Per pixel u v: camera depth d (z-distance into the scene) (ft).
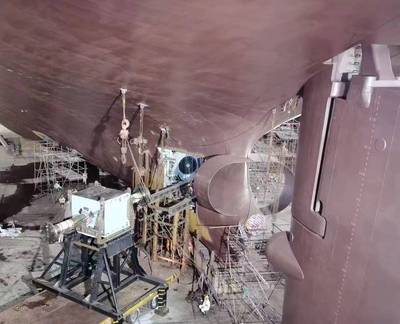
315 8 14.78
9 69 25.44
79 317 29.84
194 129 30.07
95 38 18.15
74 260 35.88
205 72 20.80
